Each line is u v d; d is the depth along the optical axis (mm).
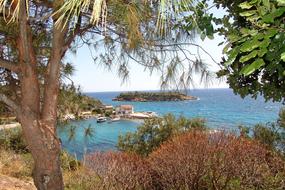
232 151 6859
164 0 1828
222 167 6797
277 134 9141
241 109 74000
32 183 8352
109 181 6836
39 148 3627
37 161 3672
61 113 4871
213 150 6918
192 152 6977
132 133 11812
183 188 6961
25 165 10016
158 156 7203
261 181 6676
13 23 3277
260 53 1397
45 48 4297
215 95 187500
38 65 4324
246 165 6750
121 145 11594
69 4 1839
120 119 38188
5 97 3664
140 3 2502
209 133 7496
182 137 7539
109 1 2441
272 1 1515
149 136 11617
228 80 2186
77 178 7234
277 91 2020
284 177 6742
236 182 6715
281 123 9469
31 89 3594
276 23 1426
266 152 7359
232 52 1523
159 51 3451
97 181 6922
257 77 2078
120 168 6965
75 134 4879
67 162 8031
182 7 1921
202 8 1963
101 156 7051
